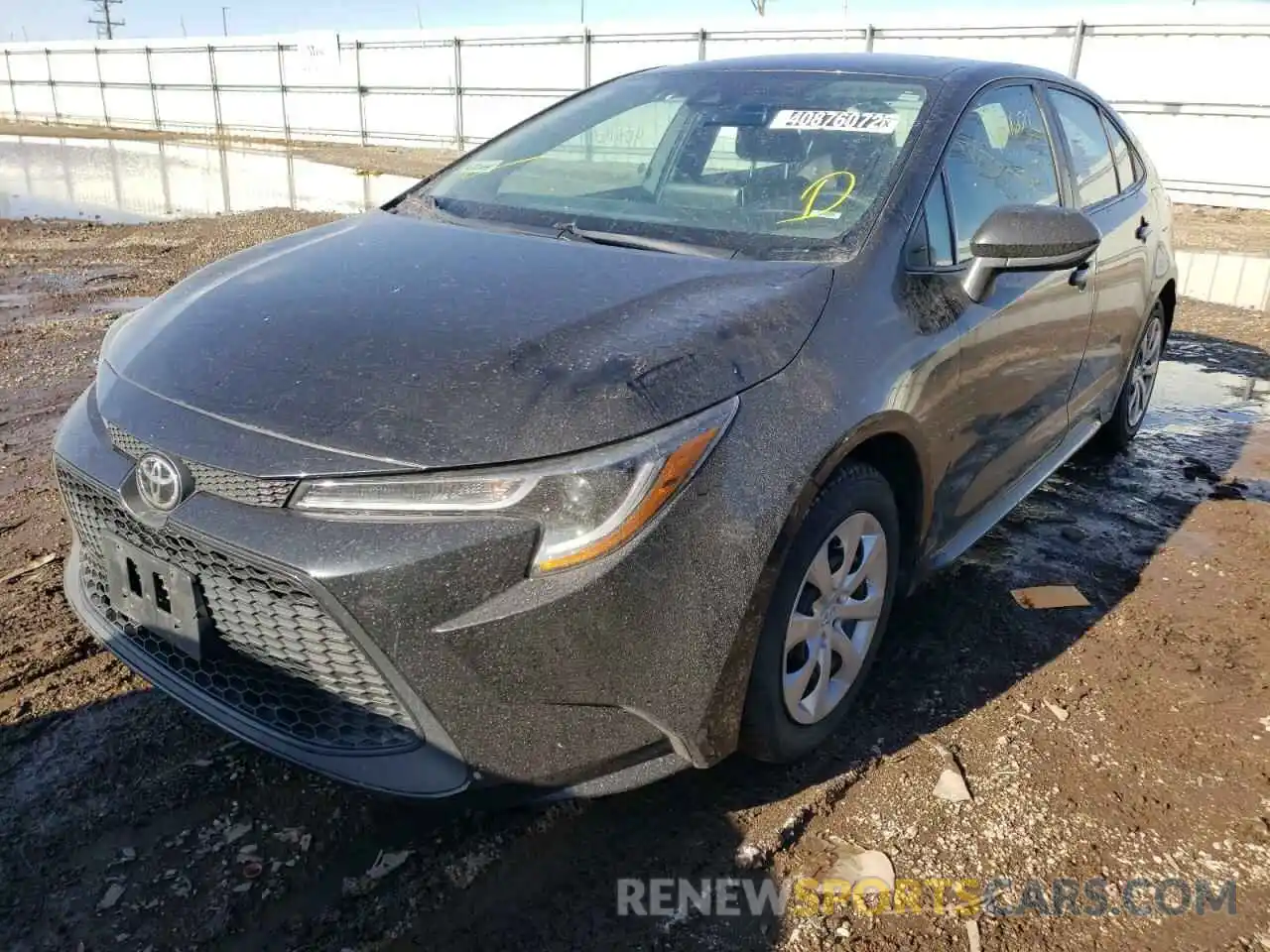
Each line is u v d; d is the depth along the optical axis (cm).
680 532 196
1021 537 391
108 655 290
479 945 199
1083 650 312
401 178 1767
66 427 239
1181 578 361
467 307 229
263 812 231
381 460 190
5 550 352
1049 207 277
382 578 184
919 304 264
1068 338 354
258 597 198
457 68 2516
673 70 373
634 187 317
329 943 198
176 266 922
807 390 224
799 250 267
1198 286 920
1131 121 1617
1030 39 1684
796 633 233
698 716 209
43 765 244
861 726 271
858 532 249
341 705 202
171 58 3372
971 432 292
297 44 2897
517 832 229
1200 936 207
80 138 2881
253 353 220
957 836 232
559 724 197
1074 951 203
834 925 207
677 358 208
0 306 736
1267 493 443
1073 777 253
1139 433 524
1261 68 1484
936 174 289
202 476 200
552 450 189
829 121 312
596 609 190
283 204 1384
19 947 194
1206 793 249
